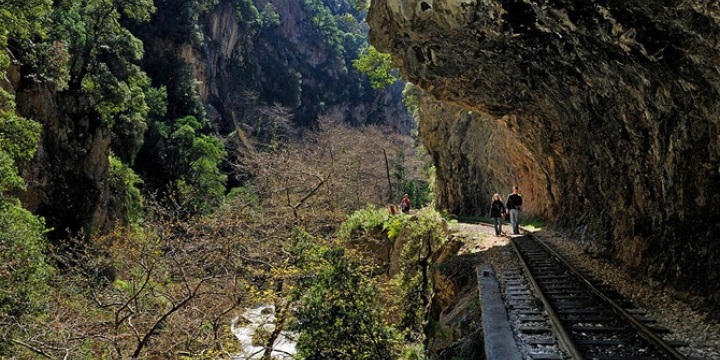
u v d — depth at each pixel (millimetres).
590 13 7324
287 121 85562
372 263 13797
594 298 7742
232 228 12891
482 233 18250
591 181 14039
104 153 31516
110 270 17453
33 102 24953
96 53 32781
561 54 9602
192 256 11797
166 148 52219
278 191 19016
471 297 9844
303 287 9086
